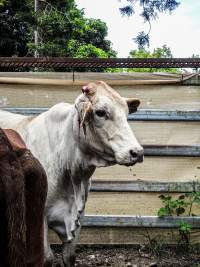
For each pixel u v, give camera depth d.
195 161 6.84
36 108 6.75
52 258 4.96
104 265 6.29
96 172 6.77
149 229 6.82
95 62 6.79
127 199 6.80
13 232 2.73
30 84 6.76
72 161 4.97
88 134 4.83
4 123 5.53
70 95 6.80
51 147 5.11
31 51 19.53
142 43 10.55
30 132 5.29
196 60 6.77
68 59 6.78
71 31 20.94
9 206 2.72
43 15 20.39
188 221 6.74
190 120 6.82
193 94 6.88
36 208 3.04
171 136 6.83
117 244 6.80
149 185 6.77
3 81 6.73
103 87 4.88
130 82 6.83
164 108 6.86
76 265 6.25
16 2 20.91
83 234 6.77
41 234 3.15
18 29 21.20
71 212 5.05
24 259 2.76
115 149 4.72
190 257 6.59
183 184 6.79
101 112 4.75
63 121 5.07
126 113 4.86
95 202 6.79
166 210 6.72
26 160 2.98
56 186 5.02
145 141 6.81
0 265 2.83
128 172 6.80
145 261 6.43
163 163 6.82
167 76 6.87
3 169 2.74
